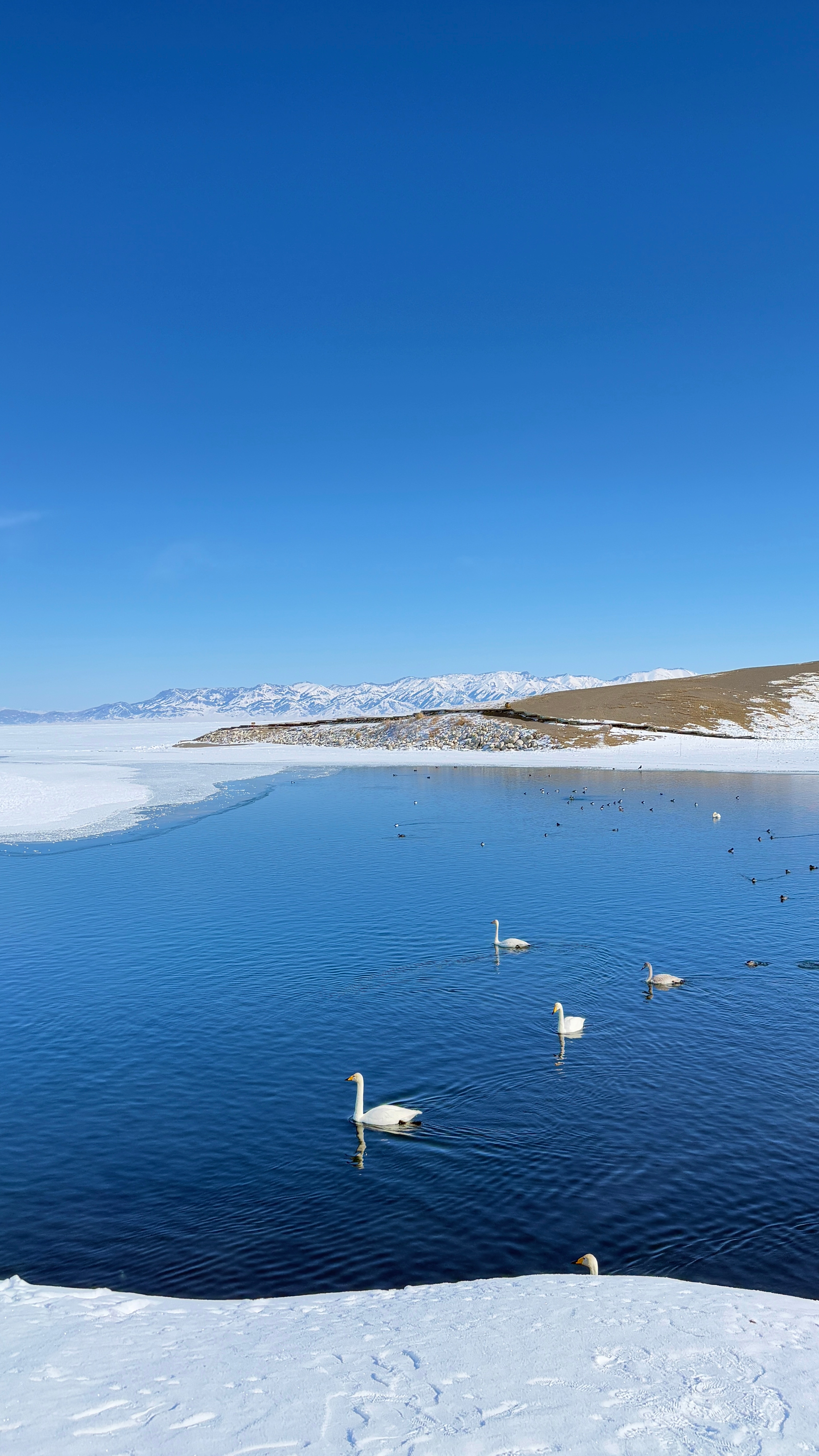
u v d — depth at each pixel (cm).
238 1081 2311
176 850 6003
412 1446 817
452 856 5672
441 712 18025
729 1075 2291
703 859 5503
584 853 5731
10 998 2984
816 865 5247
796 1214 1639
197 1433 840
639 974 3159
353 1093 2227
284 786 10369
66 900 4481
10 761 14312
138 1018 2780
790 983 3036
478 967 3266
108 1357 1040
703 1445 831
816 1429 863
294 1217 1658
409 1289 1347
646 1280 1369
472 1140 1967
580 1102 2152
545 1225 1617
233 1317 1216
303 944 3594
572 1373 987
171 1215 1673
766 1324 1160
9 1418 866
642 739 14238
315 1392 937
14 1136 2014
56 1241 1584
